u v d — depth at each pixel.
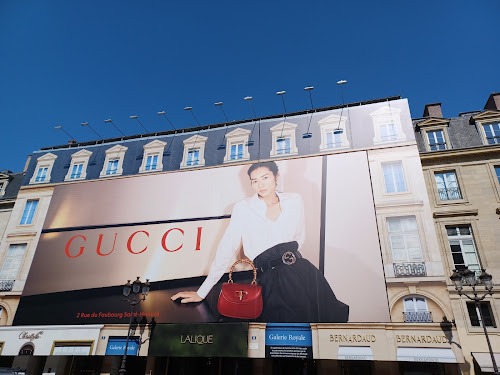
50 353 17.95
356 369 15.73
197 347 16.45
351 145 20.05
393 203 17.89
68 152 25.22
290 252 17.70
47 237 21.53
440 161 19.11
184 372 18.05
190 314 17.42
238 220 19.27
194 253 18.92
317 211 18.41
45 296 19.66
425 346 14.65
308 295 16.58
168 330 17.19
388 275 16.34
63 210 22.27
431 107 22.14
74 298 19.25
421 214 17.34
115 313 18.31
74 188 22.97
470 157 18.77
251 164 20.75
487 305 15.79
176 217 20.20
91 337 17.92
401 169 18.73
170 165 22.45
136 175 22.53
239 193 20.08
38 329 18.75
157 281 18.64
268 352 15.75
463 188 18.19
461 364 14.80
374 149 19.56
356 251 17.02
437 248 16.45
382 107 20.70
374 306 15.74
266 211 19.11
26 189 24.12
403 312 15.55
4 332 19.00
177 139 23.50
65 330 18.42
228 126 23.03
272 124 22.11
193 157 22.39
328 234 17.69
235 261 18.22
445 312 15.14
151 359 17.62
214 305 17.34
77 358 19.16
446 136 19.83
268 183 19.84
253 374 16.36
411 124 19.75
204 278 18.17
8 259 21.64
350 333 15.44
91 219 21.44
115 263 19.66
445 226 17.62
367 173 18.84
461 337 15.23
